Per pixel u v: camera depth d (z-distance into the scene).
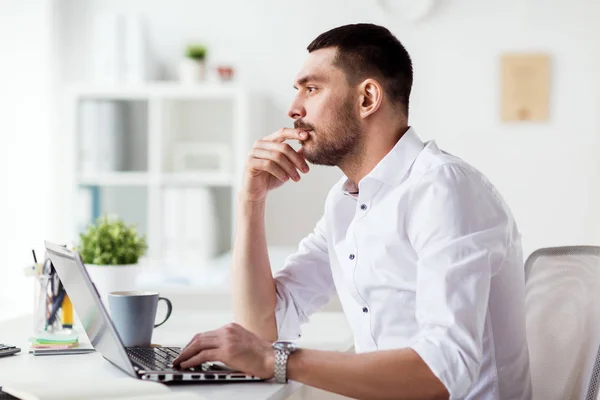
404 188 1.52
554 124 3.77
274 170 1.70
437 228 1.41
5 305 3.95
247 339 1.32
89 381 1.29
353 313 1.70
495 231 1.41
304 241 1.90
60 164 4.02
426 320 1.33
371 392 1.26
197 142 3.97
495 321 1.49
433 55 3.82
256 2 3.95
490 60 3.79
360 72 1.59
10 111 3.94
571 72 3.76
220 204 3.87
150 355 1.48
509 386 1.50
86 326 1.48
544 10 3.76
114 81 3.77
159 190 3.72
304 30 3.92
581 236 3.76
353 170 1.65
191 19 3.99
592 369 1.41
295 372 1.28
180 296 3.27
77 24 4.04
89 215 3.80
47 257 1.68
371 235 1.57
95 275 1.91
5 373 1.38
